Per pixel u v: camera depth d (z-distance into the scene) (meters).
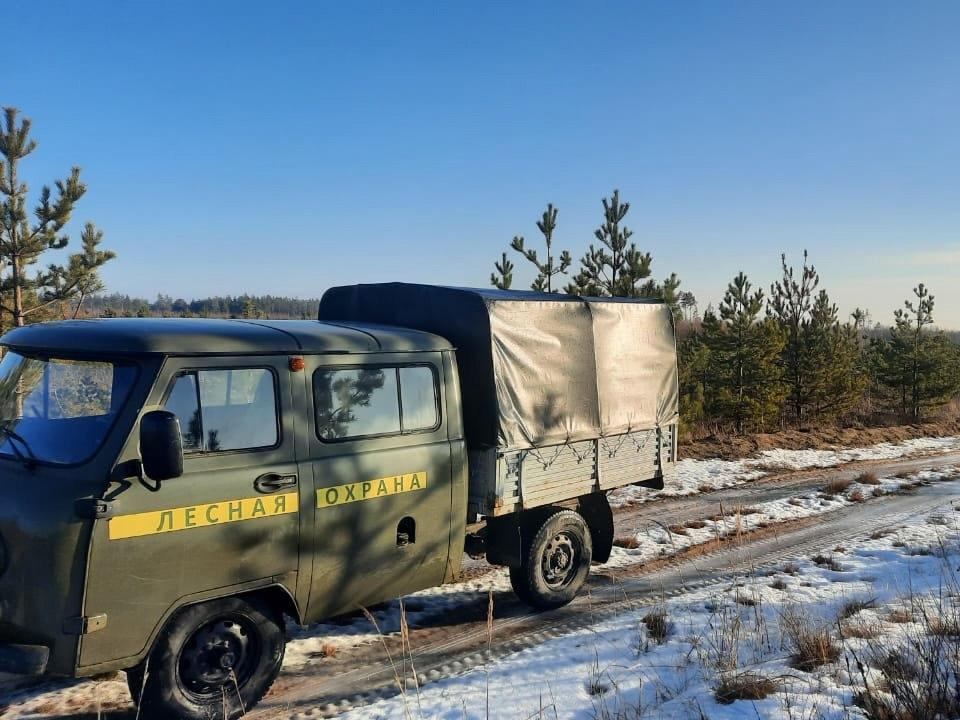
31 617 4.15
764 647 5.70
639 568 8.69
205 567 4.52
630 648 5.88
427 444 5.86
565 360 6.82
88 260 18.44
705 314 24.91
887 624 6.06
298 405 5.05
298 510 4.97
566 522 7.04
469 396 6.32
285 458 4.94
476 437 6.29
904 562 8.70
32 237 16.95
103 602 4.12
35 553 4.13
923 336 29.03
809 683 4.78
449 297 6.43
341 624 6.64
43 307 18.39
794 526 11.02
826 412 25.73
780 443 20.00
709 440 19.88
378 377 5.57
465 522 6.16
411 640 6.30
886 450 20.08
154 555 4.30
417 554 5.79
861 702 4.35
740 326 23.22
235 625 4.80
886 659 4.94
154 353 4.43
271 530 4.83
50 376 4.66
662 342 8.02
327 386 5.24
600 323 7.23
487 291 6.65
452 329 6.42
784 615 6.13
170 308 69.62
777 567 8.67
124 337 4.52
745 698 4.60
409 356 5.80
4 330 17.95
